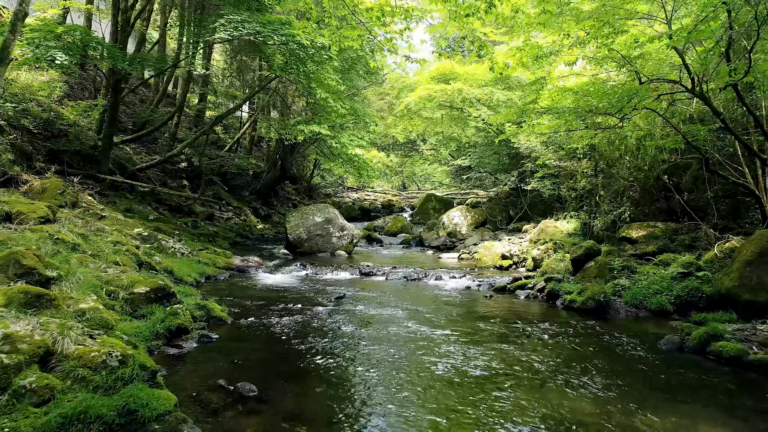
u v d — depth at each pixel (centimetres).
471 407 402
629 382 464
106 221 896
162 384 381
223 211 1680
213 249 1116
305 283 945
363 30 767
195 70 1141
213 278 917
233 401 390
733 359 516
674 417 389
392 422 370
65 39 926
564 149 1309
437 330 637
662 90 805
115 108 1169
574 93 788
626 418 386
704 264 788
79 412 293
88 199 965
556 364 513
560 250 1097
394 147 2673
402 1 678
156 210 1316
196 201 1512
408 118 1745
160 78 1939
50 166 1059
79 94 1570
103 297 510
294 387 429
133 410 317
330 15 850
